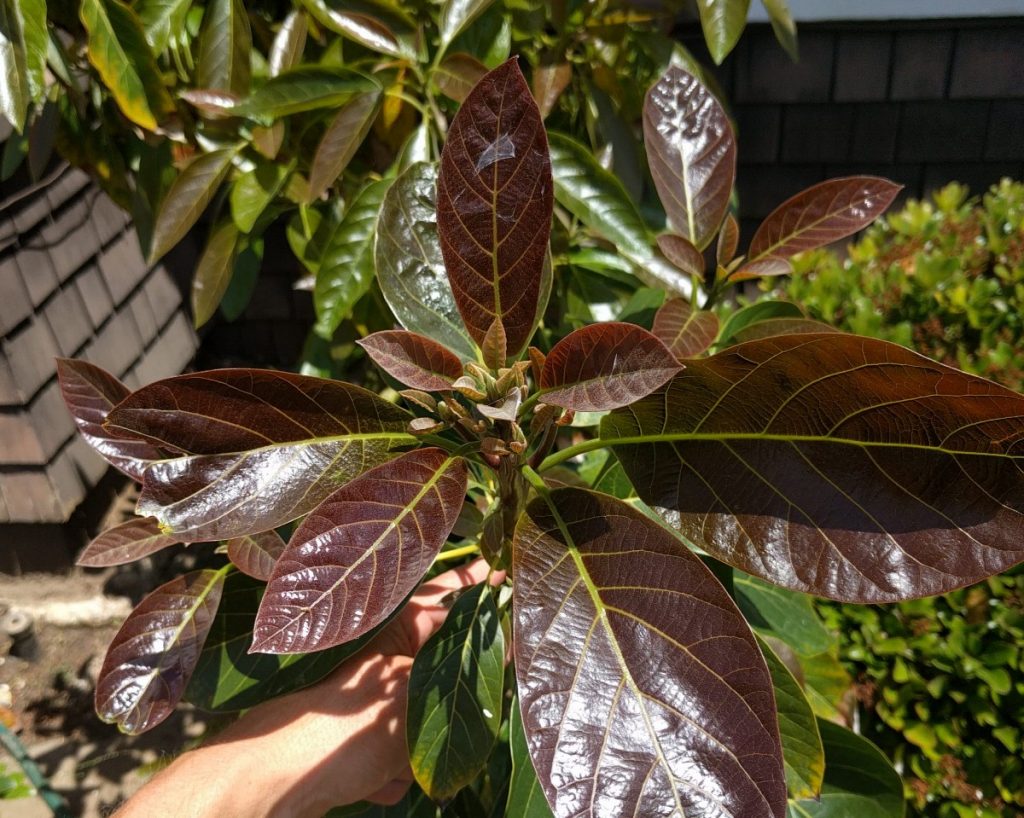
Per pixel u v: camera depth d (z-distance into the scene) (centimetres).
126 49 81
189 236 192
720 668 37
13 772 132
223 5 83
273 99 77
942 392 36
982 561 37
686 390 43
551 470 60
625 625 39
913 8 147
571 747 36
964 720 105
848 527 40
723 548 42
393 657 62
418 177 54
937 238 137
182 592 59
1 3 66
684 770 35
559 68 88
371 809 69
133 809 51
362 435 46
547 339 96
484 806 76
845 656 109
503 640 55
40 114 91
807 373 39
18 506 148
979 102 156
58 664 151
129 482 176
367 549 39
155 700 55
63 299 152
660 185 66
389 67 85
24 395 139
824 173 167
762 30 154
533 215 42
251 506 43
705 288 78
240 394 42
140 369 172
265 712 59
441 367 45
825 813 66
